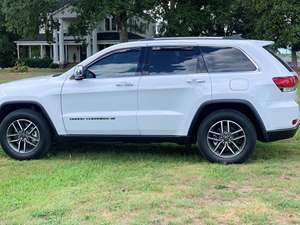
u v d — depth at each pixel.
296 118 7.63
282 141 9.59
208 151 7.71
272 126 7.53
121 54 7.92
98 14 36.94
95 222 5.10
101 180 6.70
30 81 8.22
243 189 6.28
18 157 8.10
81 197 5.89
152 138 7.82
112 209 5.48
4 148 8.15
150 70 7.80
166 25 40.28
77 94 7.87
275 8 38.84
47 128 8.06
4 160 8.09
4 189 6.32
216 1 41.72
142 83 7.73
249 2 42.47
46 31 43.81
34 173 7.17
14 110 8.20
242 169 7.28
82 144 9.35
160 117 7.70
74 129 7.95
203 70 7.70
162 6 40.62
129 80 7.77
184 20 40.03
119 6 36.66
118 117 7.79
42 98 7.96
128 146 9.20
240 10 45.72
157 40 7.90
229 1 42.31
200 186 6.38
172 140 7.80
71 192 6.11
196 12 40.28
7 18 41.19
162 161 7.92
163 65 7.80
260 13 41.41
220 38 7.91
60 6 50.16
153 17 39.81
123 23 39.62
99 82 7.84
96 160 8.01
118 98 7.79
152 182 6.57
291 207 5.52
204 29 42.53
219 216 5.25
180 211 5.40
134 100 7.75
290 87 7.59
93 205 5.60
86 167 7.51
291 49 42.19
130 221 5.12
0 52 60.78
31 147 8.13
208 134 7.69
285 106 7.54
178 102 7.68
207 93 7.59
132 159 8.08
